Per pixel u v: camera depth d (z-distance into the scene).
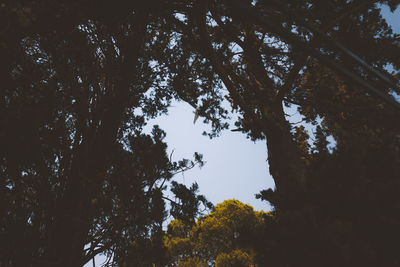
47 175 7.19
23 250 6.62
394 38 9.27
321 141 3.69
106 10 6.63
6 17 4.57
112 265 8.27
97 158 8.64
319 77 9.72
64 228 7.23
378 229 2.71
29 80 6.42
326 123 10.38
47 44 6.75
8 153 5.92
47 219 7.29
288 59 10.68
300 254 2.68
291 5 8.16
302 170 7.24
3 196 6.25
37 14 5.04
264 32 9.98
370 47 8.62
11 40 5.19
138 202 8.37
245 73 11.02
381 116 7.84
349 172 2.85
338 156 3.03
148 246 8.16
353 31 8.61
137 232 8.75
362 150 2.90
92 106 9.40
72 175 7.93
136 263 7.97
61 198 7.71
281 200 3.15
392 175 2.97
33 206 7.14
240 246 3.16
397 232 2.64
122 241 8.56
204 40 7.53
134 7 6.91
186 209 9.29
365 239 2.66
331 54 8.88
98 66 8.95
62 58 7.38
